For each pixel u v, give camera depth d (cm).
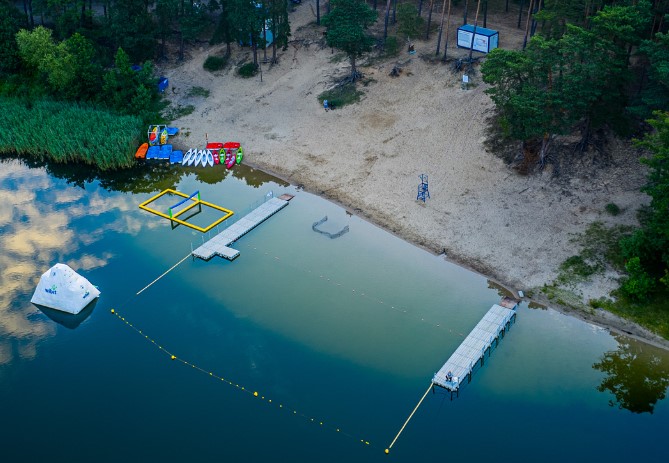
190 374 7956
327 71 13500
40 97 13100
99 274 9425
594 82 10062
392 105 12444
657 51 9750
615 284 8881
